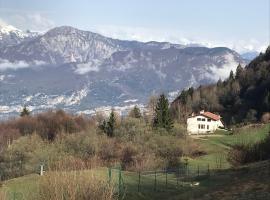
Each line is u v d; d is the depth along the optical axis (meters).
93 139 120.12
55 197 18.33
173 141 119.12
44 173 19.97
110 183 19.91
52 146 118.81
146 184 55.22
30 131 155.75
